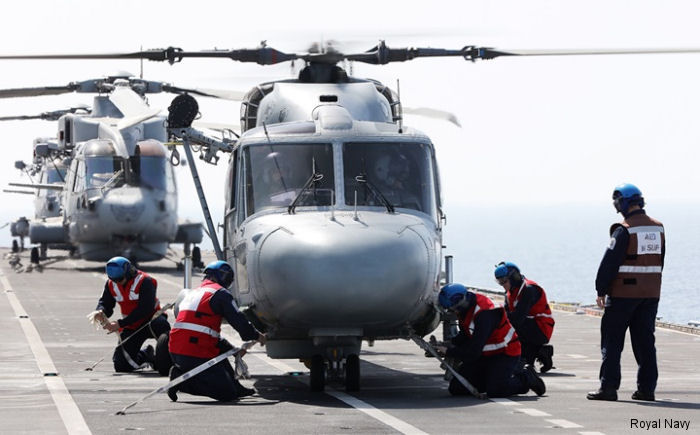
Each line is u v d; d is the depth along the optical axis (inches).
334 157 850.8
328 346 816.3
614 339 769.6
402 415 706.8
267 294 787.4
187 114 991.0
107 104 2568.9
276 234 793.6
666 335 1283.2
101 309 961.5
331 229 784.9
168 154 2480.3
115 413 713.0
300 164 850.1
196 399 783.1
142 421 681.0
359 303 760.3
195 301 778.8
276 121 920.3
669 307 6220.5
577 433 635.5
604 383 773.3
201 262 2623.0
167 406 747.4
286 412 719.1
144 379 899.4
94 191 2402.8
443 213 880.3
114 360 948.0
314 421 682.2
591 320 1504.7
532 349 951.6
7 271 2486.5
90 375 924.6
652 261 762.8
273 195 844.0
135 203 2384.4
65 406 745.0
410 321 807.7
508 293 930.7
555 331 1353.3
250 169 858.1
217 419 690.2
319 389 828.6
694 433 636.1
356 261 759.7
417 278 778.8
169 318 1466.5
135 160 2434.8
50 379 896.3
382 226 794.8
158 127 2524.6
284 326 797.2
